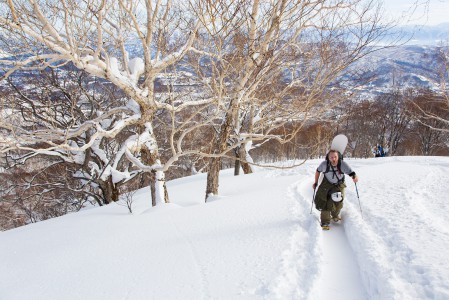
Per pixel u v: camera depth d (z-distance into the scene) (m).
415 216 5.36
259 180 13.12
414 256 3.86
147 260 4.81
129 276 4.36
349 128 37.78
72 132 9.02
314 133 17.09
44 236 7.93
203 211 7.29
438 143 41.41
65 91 16.69
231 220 6.29
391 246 4.37
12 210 23.19
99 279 4.43
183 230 6.09
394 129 38.47
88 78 18.67
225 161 35.69
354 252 4.53
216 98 7.45
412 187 7.57
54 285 4.54
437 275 3.36
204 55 8.33
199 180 18.30
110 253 5.45
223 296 3.52
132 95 9.21
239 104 8.12
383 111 36.03
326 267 4.16
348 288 3.68
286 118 7.68
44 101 15.51
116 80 8.65
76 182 22.72
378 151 24.91
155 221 7.09
